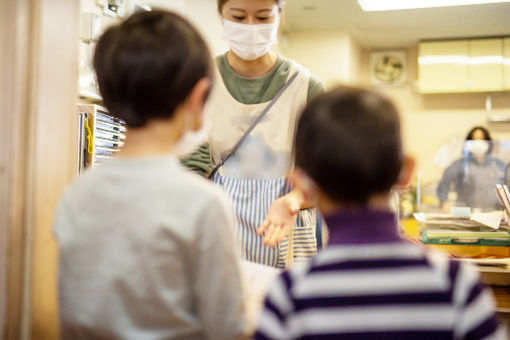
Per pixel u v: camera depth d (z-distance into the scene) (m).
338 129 0.71
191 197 0.73
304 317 0.67
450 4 5.09
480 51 6.33
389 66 6.95
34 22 0.96
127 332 0.71
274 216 1.15
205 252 0.72
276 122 1.36
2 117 0.94
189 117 0.81
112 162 0.79
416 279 0.67
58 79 1.01
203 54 0.82
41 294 0.99
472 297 0.66
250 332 0.80
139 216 0.72
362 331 0.66
